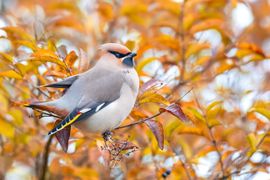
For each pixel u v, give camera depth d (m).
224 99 13.38
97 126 10.75
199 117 11.62
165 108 10.20
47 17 14.83
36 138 12.35
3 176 12.88
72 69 11.06
